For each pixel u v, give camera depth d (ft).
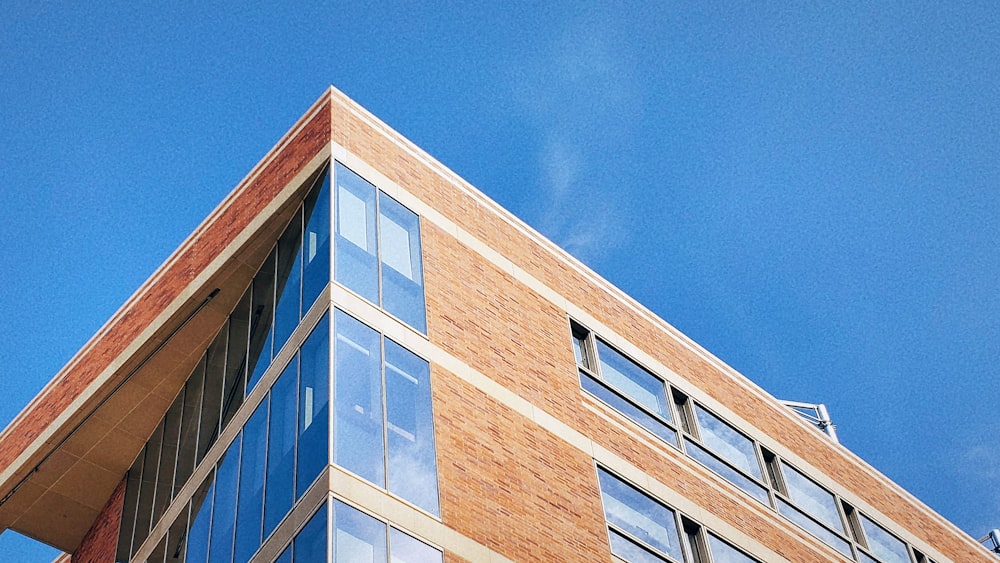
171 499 80.84
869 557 98.32
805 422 104.88
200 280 81.71
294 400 67.92
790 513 93.04
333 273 69.97
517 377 76.48
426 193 81.82
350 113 80.79
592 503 74.02
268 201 79.87
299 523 61.00
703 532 81.56
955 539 112.88
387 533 60.34
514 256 85.46
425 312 73.67
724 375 99.09
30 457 89.56
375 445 63.72
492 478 68.33
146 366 85.51
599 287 92.32
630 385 87.20
